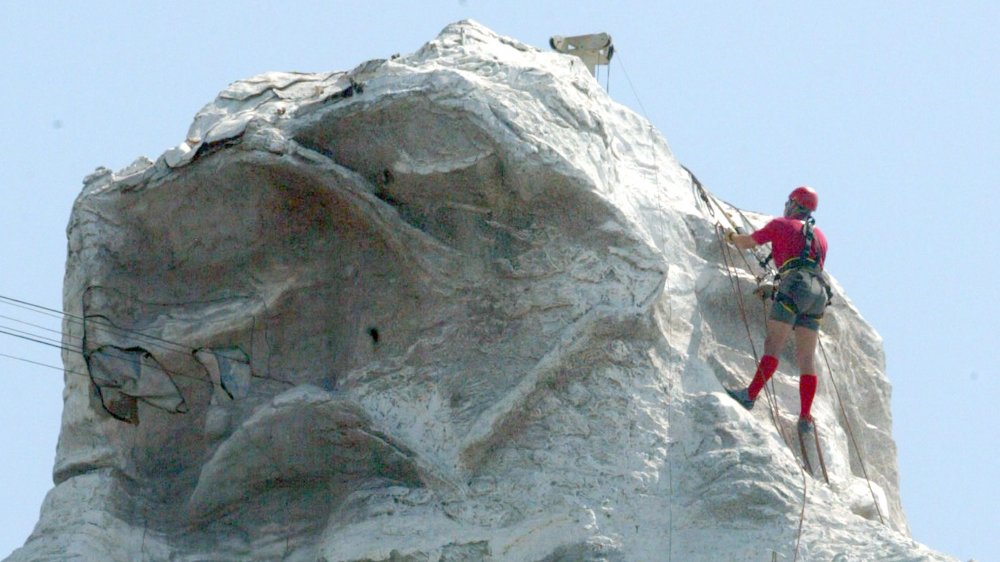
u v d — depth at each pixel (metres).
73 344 74.50
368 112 70.00
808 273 72.75
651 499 67.69
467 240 70.75
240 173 72.12
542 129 69.94
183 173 73.00
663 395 70.00
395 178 70.56
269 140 71.19
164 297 74.56
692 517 67.31
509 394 69.06
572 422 69.06
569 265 70.50
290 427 71.31
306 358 73.94
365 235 72.44
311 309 74.00
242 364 73.75
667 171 77.25
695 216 75.62
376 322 72.00
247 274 74.19
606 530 66.94
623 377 69.81
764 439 69.12
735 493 67.38
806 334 72.81
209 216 73.62
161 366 73.50
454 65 71.94
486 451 69.00
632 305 69.88
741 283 74.75
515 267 70.56
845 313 80.88
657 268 70.38
